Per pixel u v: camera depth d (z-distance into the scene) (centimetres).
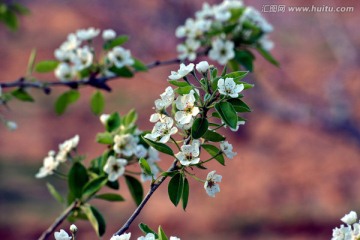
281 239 1347
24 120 1698
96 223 393
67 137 1672
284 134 1662
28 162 1532
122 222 1341
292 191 1513
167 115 288
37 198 1367
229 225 1374
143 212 1390
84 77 523
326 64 1684
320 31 1761
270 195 1495
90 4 1889
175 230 1359
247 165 1586
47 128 1691
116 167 382
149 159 386
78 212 409
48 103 1762
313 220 1404
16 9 704
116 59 500
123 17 1648
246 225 1382
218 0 1401
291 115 1362
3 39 2042
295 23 1809
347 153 1590
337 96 1427
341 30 1684
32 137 1650
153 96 1766
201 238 1341
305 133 1639
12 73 1928
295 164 1588
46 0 2122
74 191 403
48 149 1616
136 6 1631
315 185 1515
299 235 1360
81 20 1975
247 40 527
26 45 2031
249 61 523
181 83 282
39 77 1884
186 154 282
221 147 292
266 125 1681
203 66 285
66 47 514
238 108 279
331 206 1457
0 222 1283
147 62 1596
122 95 1767
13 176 1445
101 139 394
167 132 282
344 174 1543
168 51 1605
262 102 1373
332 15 1694
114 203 1385
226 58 514
